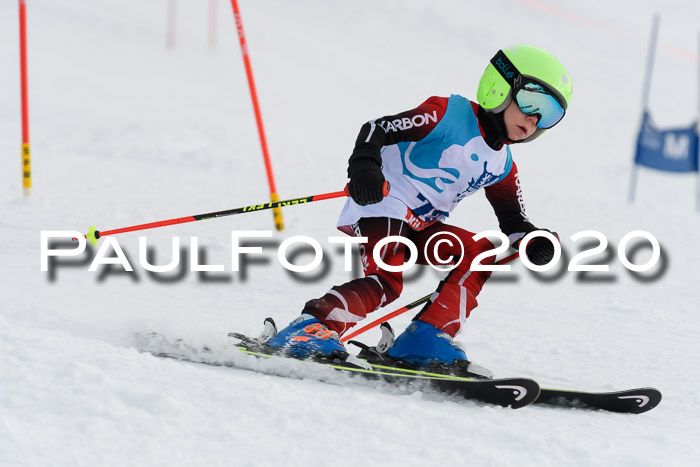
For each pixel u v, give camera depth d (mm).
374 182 10109
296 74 83688
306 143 50969
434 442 8195
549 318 16625
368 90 81312
